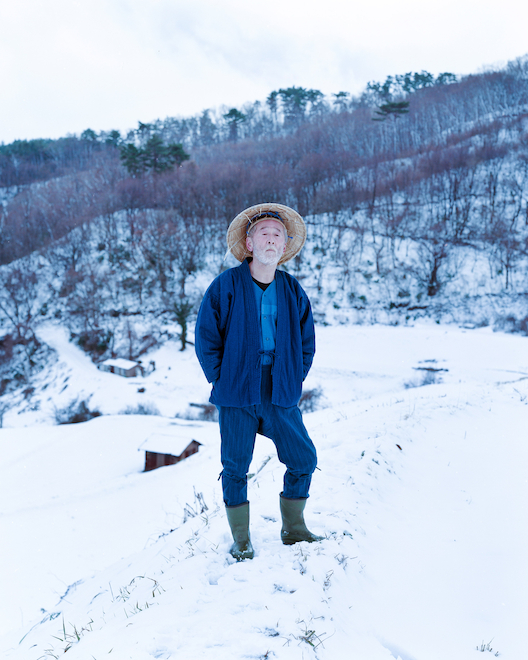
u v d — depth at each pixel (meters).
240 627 1.96
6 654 3.17
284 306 2.68
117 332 57.78
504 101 135.62
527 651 2.16
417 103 153.75
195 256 70.50
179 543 3.90
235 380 2.58
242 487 2.74
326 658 1.86
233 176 94.00
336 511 3.53
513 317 50.28
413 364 42.22
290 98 187.88
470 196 79.44
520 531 3.56
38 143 174.38
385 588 2.70
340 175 98.25
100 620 2.79
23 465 24.64
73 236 82.75
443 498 4.41
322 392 37.56
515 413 8.55
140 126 173.50
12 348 58.38
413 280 60.78
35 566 13.09
